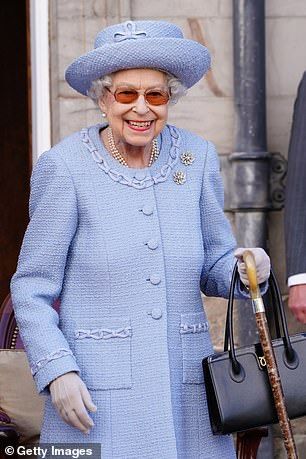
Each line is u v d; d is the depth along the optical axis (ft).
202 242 26.91
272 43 41.63
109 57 25.41
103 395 25.68
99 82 26.17
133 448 25.67
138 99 25.68
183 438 26.13
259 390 26.05
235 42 41.11
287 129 41.83
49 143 41.78
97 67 25.68
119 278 25.90
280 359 26.55
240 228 41.39
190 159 27.30
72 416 24.90
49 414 26.50
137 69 25.67
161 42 25.36
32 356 25.40
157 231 26.18
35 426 35.04
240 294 26.76
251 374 26.11
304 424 41.50
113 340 25.79
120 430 25.67
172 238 26.37
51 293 26.05
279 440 41.47
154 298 25.89
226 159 41.45
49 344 25.27
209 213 27.32
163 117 26.07
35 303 25.79
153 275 25.95
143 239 26.07
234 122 41.34
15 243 58.29
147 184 26.53
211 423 26.18
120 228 26.07
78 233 26.22
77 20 40.91
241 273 26.07
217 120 41.47
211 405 26.05
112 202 26.23
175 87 26.43
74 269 26.21
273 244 41.81
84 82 26.66
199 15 41.29
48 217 26.08
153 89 25.79
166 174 26.84
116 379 25.68
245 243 41.34
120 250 25.91
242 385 25.99
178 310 26.30
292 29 41.63
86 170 26.35
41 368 25.16
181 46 25.54
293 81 41.73
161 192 26.63
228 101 41.50
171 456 25.49
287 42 41.70
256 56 41.04
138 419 25.67
